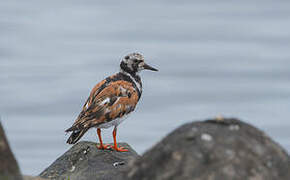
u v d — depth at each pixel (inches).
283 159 434.6
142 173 427.8
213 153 413.1
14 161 457.4
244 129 454.3
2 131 461.1
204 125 455.8
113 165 742.5
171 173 410.6
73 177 717.9
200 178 400.2
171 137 445.1
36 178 553.6
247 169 406.3
